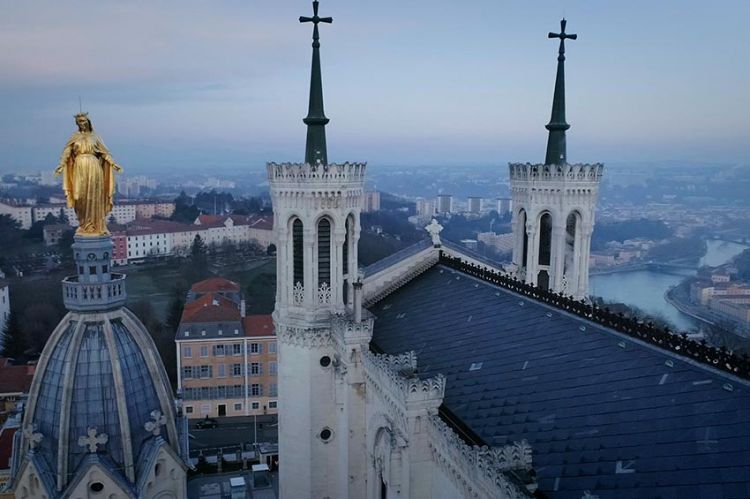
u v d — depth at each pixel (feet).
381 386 158.92
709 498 89.30
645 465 99.96
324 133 203.72
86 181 127.65
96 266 130.52
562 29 218.79
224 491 323.98
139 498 126.21
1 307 601.21
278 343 206.80
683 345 120.26
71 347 127.13
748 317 516.73
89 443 123.34
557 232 215.72
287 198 195.00
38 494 127.13
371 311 218.18
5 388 377.91
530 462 108.78
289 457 206.59
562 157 222.28
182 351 433.89
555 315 156.66
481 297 188.14
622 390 119.03
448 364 156.76
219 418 439.63
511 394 133.69
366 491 189.16
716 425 100.68
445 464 129.29
